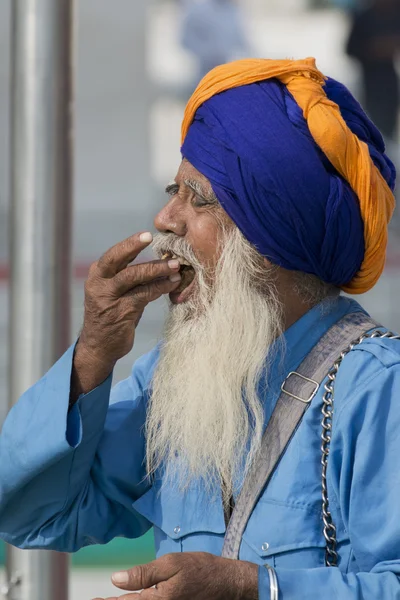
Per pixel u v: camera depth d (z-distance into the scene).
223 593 4.57
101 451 5.54
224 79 5.32
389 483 4.79
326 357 5.17
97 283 5.19
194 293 5.46
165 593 4.51
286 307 5.40
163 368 5.48
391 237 20.70
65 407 5.19
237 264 5.29
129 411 5.68
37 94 6.20
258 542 4.97
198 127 5.36
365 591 4.59
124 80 22.72
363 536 4.75
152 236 5.12
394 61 22.67
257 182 5.14
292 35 27.38
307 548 4.90
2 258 19.92
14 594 6.15
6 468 5.27
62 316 6.26
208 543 5.19
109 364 5.28
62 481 5.39
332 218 5.20
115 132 22.67
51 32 6.21
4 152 20.94
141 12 22.73
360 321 5.34
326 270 5.32
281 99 5.26
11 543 5.62
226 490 5.20
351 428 4.90
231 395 5.22
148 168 22.75
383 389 4.92
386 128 22.72
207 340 5.31
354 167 5.26
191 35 23.59
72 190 6.34
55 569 6.19
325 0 27.81
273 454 5.07
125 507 5.66
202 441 5.25
